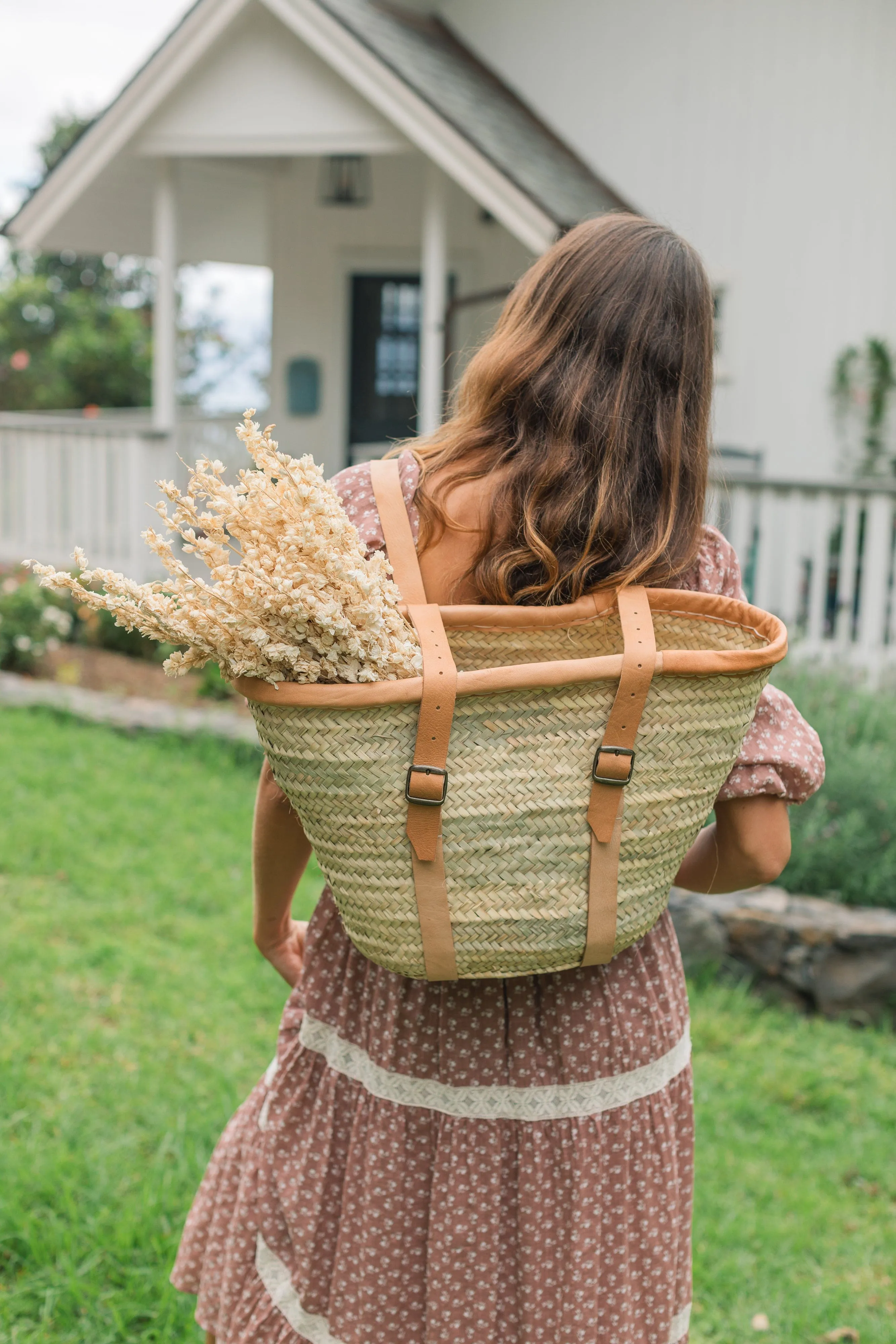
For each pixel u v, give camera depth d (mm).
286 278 10844
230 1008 3500
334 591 1142
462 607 1314
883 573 6734
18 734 6043
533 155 8570
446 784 1166
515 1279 1436
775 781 1372
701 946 3928
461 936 1217
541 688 1154
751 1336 2363
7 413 18328
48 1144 2705
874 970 3787
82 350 17656
